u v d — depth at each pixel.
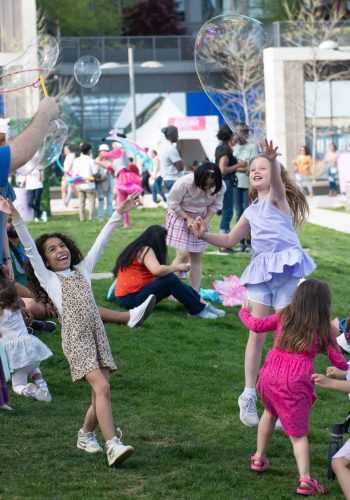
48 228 19.86
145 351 9.06
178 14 59.09
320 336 5.63
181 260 10.93
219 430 6.84
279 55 37.72
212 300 11.43
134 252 10.46
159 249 10.48
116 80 47.09
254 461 5.93
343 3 49.66
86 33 55.72
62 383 7.96
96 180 21.75
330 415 7.42
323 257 15.99
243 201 15.84
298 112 38.00
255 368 6.94
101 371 5.93
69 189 28.50
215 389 7.94
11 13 32.38
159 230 10.55
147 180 28.91
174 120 39.94
